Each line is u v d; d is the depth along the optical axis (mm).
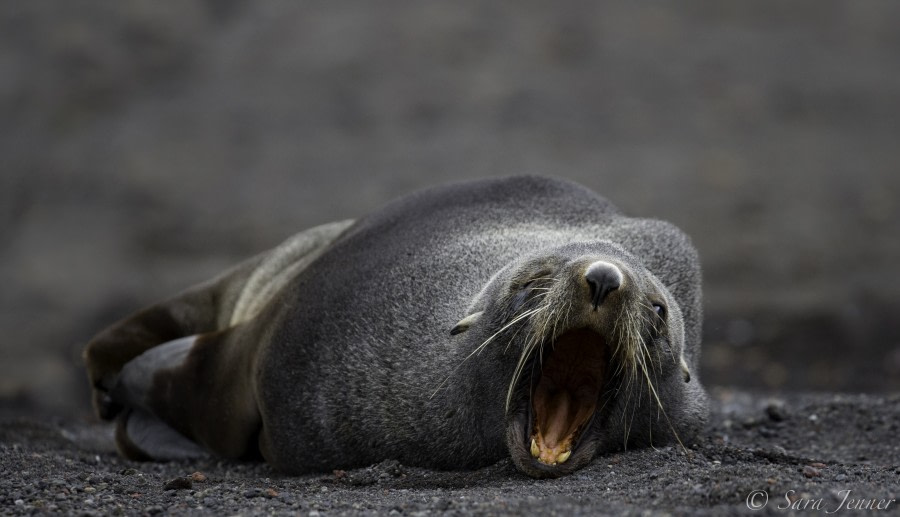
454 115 108562
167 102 116125
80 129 112438
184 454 36219
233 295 40562
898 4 135000
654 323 26766
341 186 96875
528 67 117500
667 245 33469
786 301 72250
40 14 129125
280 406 31625
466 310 29281
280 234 89688
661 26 127938
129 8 130750
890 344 64875
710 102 111125
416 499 24641
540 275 26875
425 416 28859
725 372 61031
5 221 97688
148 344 39625
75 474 28156
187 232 91938
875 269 78625
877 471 27203
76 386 65438
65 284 85000
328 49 123125
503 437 27797
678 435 29844
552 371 27297
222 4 134750
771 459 29672
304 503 24500
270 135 107812
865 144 103875
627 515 21734
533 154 99750
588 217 35188
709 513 21562
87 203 99125
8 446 34750
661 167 97250
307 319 32000
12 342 73938
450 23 126750
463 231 33312
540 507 22750
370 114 109812
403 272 31625
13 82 118438
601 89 112938
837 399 40438
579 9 131000
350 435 30328
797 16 131875
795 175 96438
